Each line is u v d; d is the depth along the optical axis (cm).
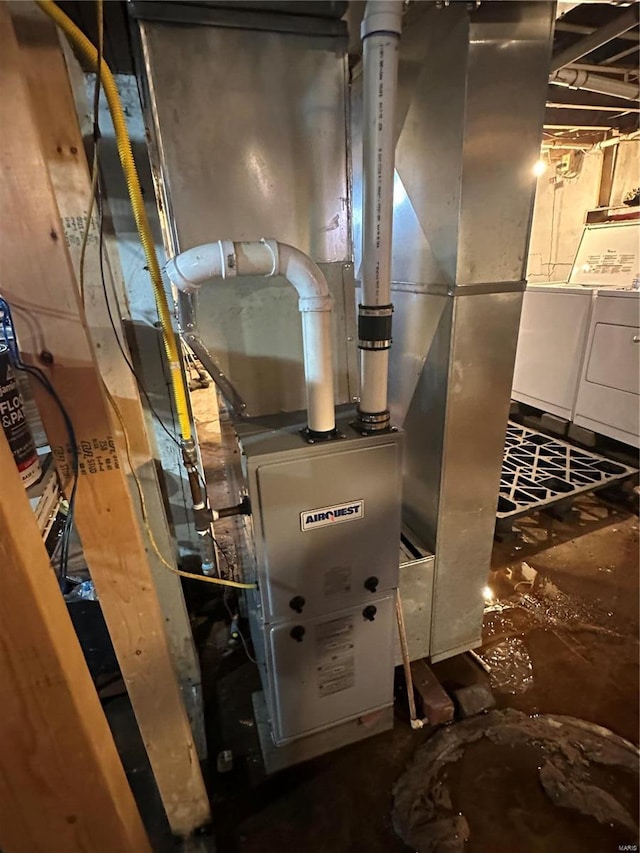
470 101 107
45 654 65
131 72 130
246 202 104
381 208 97
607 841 120
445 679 166
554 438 319
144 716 102
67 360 71
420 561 152
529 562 226
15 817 73
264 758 138
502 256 125
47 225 64
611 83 203
